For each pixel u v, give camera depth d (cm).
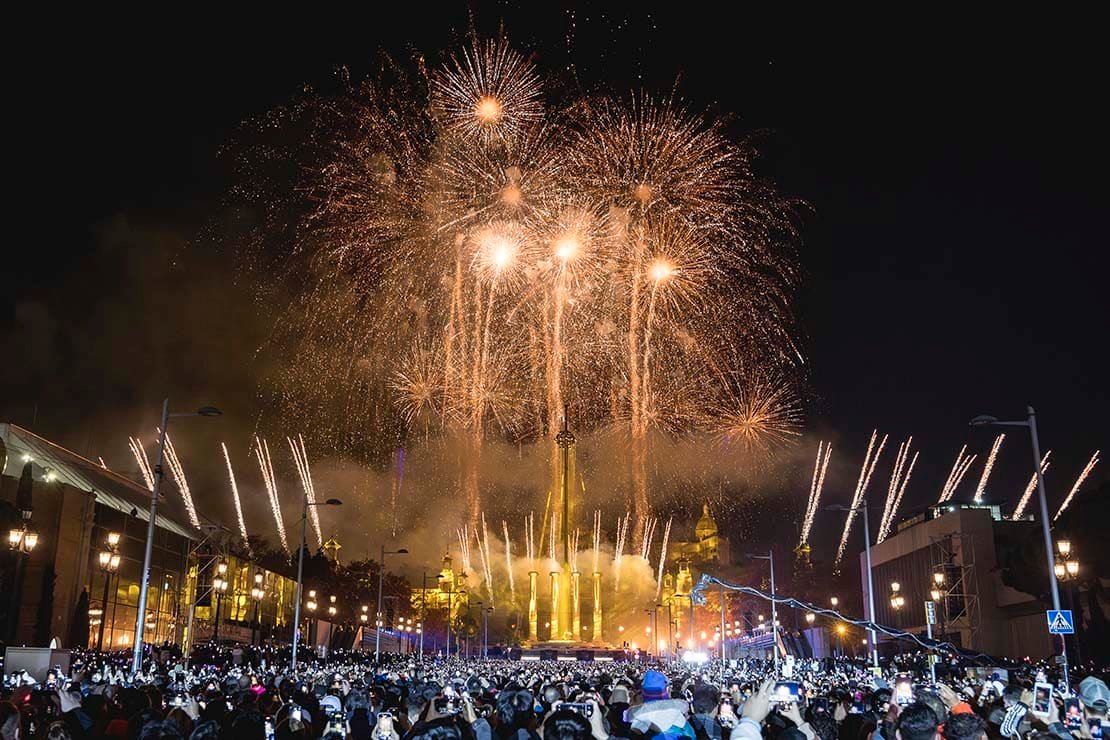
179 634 8388
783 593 14012
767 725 1266
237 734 1248
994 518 9519
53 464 7569
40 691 1809
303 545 5966
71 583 7000
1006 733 1213
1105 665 6469
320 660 7525
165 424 3934
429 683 2508
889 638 9581
